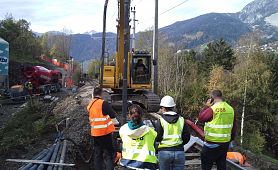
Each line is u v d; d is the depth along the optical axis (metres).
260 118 48.16
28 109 21.62
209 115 7.23
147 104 16.83
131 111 5.93
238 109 47.28
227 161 9.65
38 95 34.12
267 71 47.25
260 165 13.36
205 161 7.57
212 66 55.34
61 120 17.31
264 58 50.75
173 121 6.50
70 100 25.69
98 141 8.20
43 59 74.81
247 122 46.75
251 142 42.62
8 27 67.81
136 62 17.59
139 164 5.82
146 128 5.95
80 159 11.29
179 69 51.00
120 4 17.03
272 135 49.25
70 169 10.03
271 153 48.91
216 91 7.38
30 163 9.55
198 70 59.56
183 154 6.56
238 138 42.03
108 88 18.02
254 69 47.16
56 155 10.44
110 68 17.50
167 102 6.55
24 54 67.62
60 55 106.44
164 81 46.12
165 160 6.48
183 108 43.03
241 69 47.69
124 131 5.99
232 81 47.66
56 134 14.31
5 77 35.16
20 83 37.41
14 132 15.09
